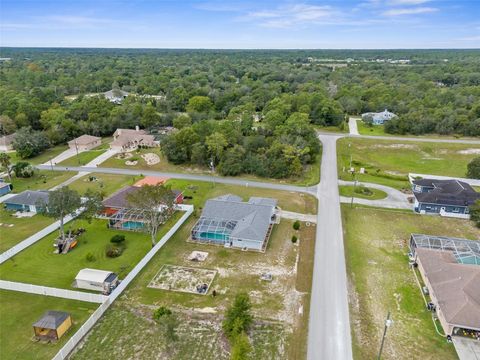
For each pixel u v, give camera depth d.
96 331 33.22
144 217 52.22
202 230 48.72
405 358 30.17
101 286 38.50
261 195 64.94
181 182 71.94
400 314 35.38
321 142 97.25
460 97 130.88
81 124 105.19
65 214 47.00
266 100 137.38
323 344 31.53
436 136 104.88
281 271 42.16
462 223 54.88
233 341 31.06
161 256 45.34
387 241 49.34
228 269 42.59
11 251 45.38
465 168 82.31
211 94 145.12
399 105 128.50
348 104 132.75
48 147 96.25
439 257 41.34
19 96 132.62
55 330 31.78
